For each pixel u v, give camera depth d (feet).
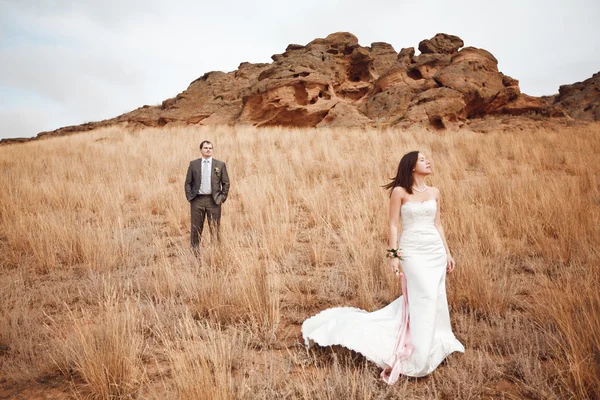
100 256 18.20
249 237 20.38
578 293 11.64
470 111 84.23
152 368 10.05
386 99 89.56
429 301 9.53
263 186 29.22
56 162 46.57
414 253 9.98
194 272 16.07
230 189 31.96
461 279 13.96
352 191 29.19
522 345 10.29
